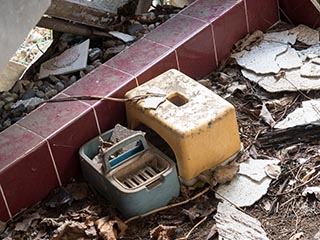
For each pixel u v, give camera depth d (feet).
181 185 6.39
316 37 7.95
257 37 8.00
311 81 7.34
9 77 7.88
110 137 6.57
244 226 5.99
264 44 7.91
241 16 7.82
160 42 7.32
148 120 6.40
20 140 6.27
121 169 6.20
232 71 7.68
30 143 6.23
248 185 6.36
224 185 6.39
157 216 6.17
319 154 6.59
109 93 6.67
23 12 5.35
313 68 7.47
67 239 5.98
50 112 6.55
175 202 6.27
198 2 7.88
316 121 6.88
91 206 6.25
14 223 6.23
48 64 7.67
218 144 6.33
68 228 5.99
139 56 7.17
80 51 7.67
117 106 6.72
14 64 8.05
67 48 7.93
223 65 7.77
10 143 6.25
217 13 7.61
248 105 7.26
